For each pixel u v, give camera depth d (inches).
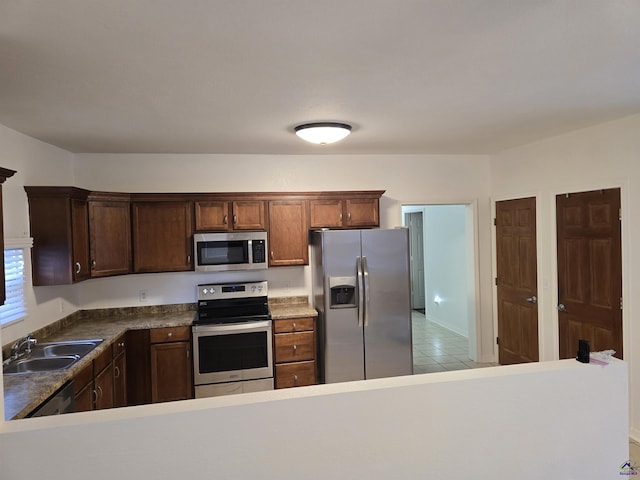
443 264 278.1
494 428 71.5
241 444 63.1
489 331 201.2
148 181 170.6
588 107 114.9
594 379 75.5
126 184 169.0
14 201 122.3
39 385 88.9
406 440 68.3
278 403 63.9
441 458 69.7
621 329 131.2
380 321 160.9
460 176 196.5
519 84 94.6
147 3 56.8
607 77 90.9
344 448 66.2
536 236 167.2
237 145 156.9
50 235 129.4
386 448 67.7
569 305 151.8
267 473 63.9
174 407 62.4
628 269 128.3
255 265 164.6
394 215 191.6
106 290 166.1
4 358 113.0
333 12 60.4
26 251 125.0
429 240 299.1
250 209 165.8
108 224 148.8
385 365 161.6
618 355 132.3
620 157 129.6
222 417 62.4
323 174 185.0
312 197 170.7
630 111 120.0
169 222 159.8
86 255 140.2
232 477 62.9
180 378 151.6
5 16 59.7
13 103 100.1
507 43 72.6
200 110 109.3
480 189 198.4
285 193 167.5
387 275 161.0
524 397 72.6
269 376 157.0
